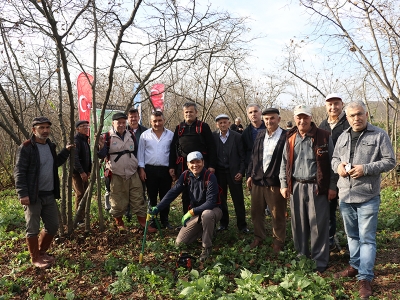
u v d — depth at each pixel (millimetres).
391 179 9500
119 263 4570
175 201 8109
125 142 5656
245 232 5750
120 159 5594
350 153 3838
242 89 14203
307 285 3570
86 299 3814
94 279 4211
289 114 18125
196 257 4750
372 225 3727
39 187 4480
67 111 11430
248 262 4547
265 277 3986
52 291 3971
